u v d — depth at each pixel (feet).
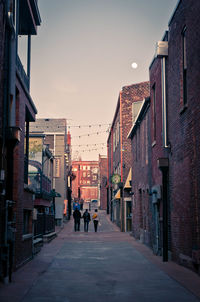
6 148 34.01
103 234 93.91
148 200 62.54
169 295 26.25
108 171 164.04
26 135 48.32
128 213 105.19
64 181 135.44
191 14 35.60
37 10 48.06
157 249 50.55
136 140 78.54
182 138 39.29
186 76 38.50
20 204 39.68
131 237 82.43
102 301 24.49
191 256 36.32
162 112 46.44
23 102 41.78
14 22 37.88
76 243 69.05
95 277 33.63
